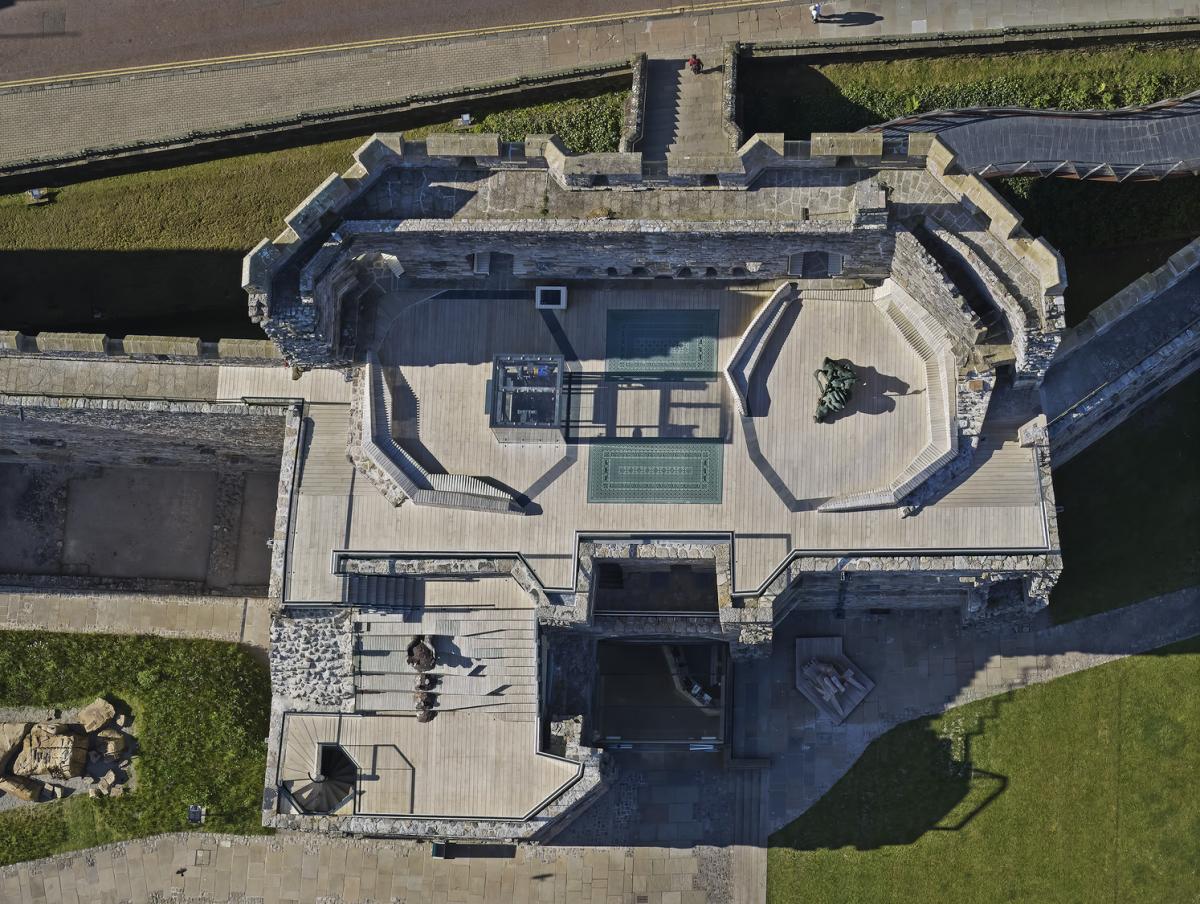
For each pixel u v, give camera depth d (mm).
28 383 63250
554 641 64125
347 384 62688
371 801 61906
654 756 68125
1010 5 69188
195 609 70625
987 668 67625
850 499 59281
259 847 68562
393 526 61062
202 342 62312
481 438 61219
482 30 72000
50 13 73750
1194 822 65938
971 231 53750
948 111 65688
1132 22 66812
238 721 68875
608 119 69625
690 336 61281
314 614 61469
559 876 67562
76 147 73188
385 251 57594
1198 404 68688
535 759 61500
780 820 67438
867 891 66688
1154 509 68125
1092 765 66625
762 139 52250
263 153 71812
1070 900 65875
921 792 67062
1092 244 66688
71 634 70500
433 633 61312
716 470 60344
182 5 73312
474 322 61844
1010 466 59406
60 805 69438
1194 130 63719
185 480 73062
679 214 54281
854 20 69875
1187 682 66875
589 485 60625
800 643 68188
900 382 60094
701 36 70625
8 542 72812
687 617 62875
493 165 54594
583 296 61812
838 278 60312
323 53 72688
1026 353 55469
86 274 70688
